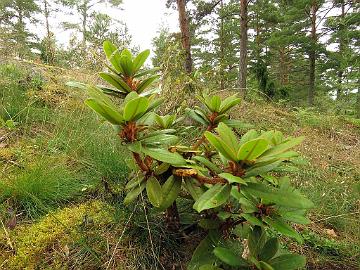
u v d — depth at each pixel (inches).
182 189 73.8
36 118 123.5
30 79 155.5
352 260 83.6
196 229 74.9
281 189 52.2
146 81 70.9
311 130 232.1
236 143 52.0
